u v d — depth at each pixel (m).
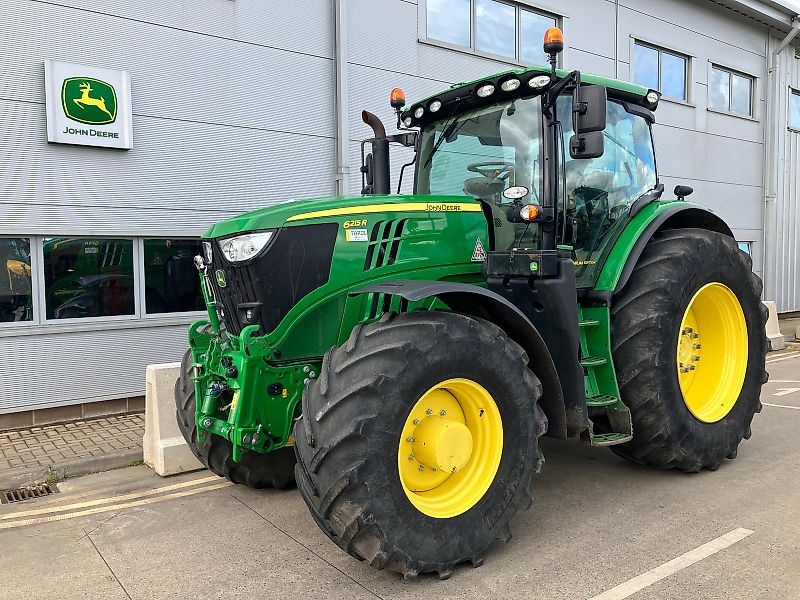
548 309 3.59
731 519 3.68
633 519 3.73
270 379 3.41
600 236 4.29
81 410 6.58
